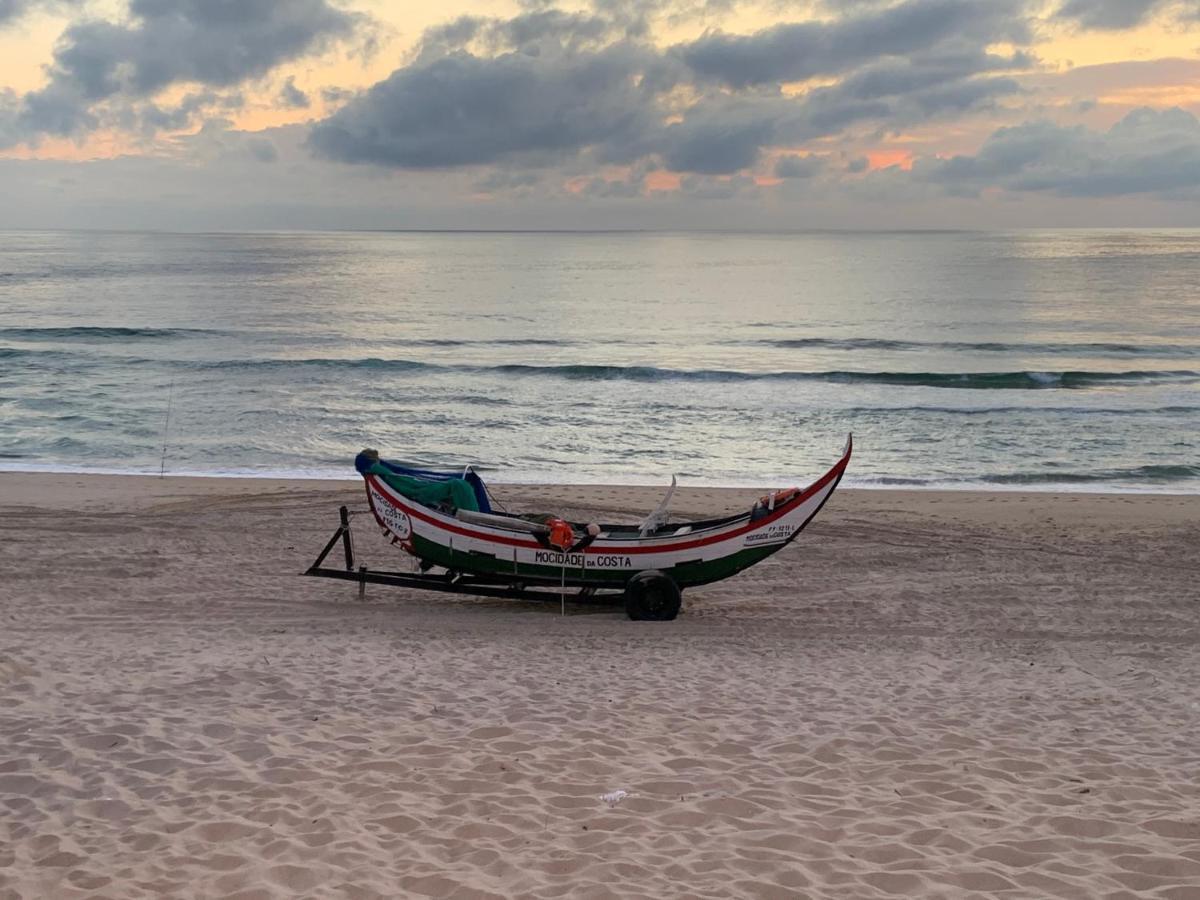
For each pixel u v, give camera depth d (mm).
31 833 5289
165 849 5113
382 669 8852
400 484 12055
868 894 4703
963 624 11586
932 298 81312
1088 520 18234
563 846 5242
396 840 5273
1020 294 84750
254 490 20547
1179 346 49094
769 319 64875
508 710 7691
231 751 6527
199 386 35344
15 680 7965
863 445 27141
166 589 12602
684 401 33594
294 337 51844
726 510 19219
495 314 67312
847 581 13688
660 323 62156
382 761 6430
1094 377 38250
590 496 20234
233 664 8812
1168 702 8328
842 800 5961
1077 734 7387
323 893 4648
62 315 62281
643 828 5480
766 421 30266
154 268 123188
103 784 5934
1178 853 5188
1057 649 10508
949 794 6086
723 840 5336
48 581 12953
